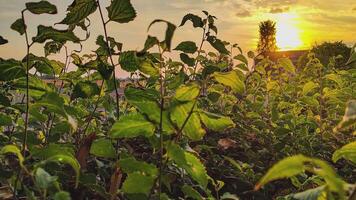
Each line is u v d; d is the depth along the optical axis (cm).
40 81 208
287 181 330
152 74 210
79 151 190
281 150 391
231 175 330
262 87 601
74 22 191
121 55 211
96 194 230
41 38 183
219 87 433
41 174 126
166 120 154
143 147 325
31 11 175
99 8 194
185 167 155
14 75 184
